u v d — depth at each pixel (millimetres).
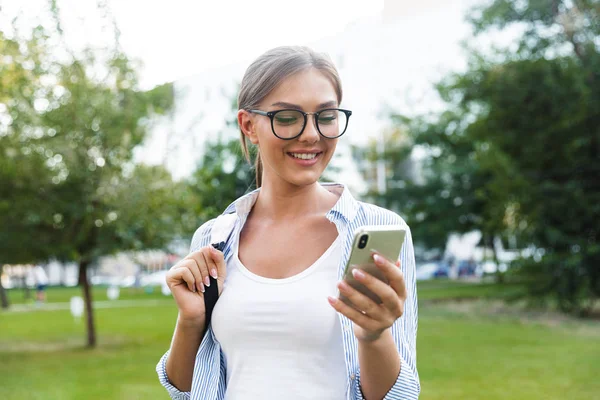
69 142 11078
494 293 23719
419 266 49156
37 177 11102
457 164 25859
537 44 16234
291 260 1823
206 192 13547
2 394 7879
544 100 15328
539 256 16172
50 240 11648
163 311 21109
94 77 11547
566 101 15078
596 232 16047
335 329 1707
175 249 12852
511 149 16438
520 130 15977
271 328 1727
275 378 1709
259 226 1950
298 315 1710
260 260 1860
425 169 29156
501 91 15562
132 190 11211
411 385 1599
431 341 11953
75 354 11430
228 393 1787
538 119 15633
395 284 1436
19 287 44281
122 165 11867
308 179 1806
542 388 7531
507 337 12461
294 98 1773
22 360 10812
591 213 15414
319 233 1852
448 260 46188
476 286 30422
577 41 15695
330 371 1706
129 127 11602
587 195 15586
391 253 1475
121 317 18953
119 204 11133
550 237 15617
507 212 16469
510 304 17812
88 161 11188
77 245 11859
